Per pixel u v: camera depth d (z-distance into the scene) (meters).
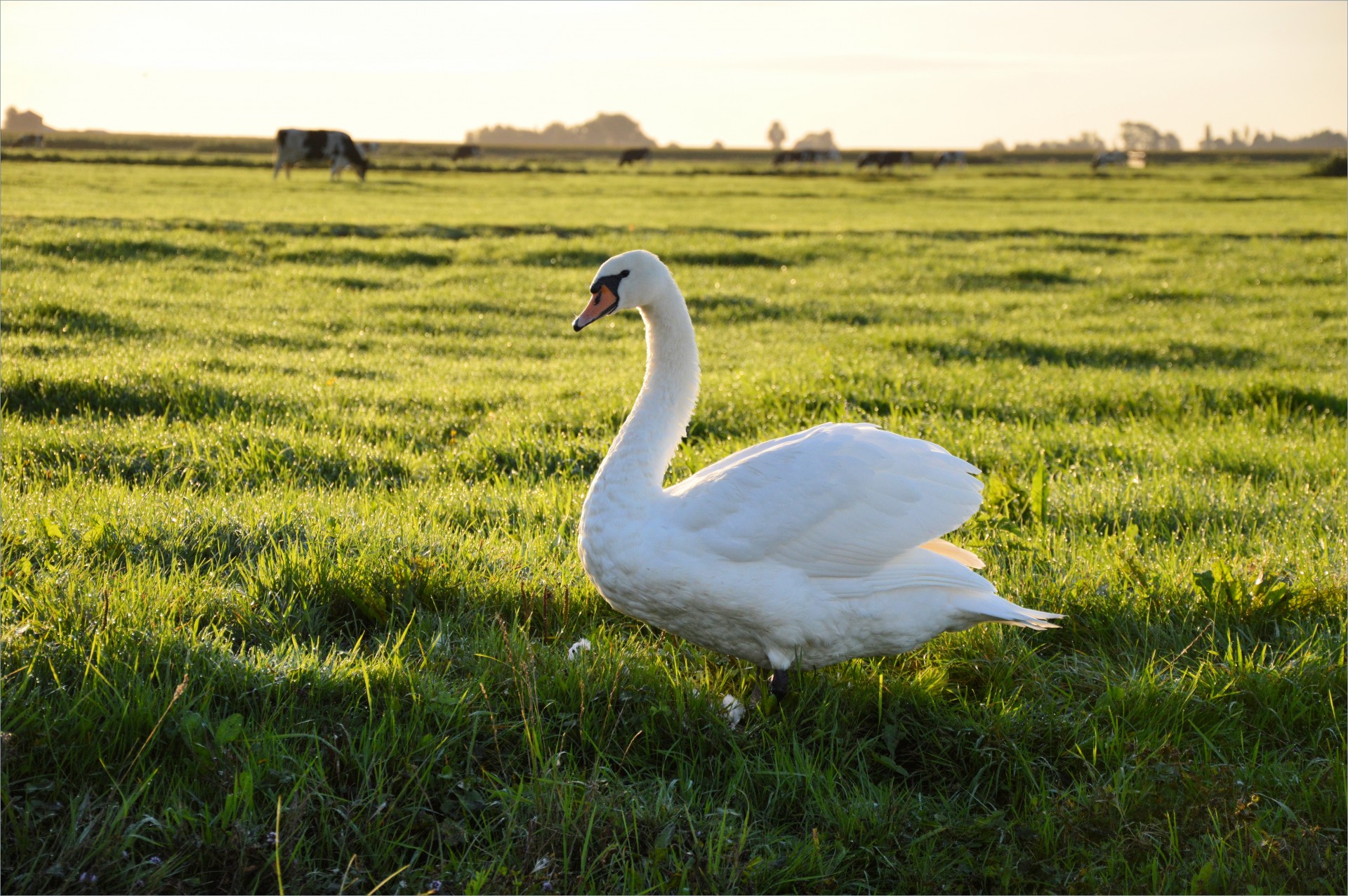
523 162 85.56
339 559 4.74
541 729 3.67
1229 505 6.33
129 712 3.42
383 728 3.48
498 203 35.91
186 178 44.16
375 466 6.93
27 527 4.93
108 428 7.32
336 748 3.41
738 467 3.95
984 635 4.59
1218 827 3.44
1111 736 3.93
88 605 4.00
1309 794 3.65
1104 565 5.20
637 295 4.43
